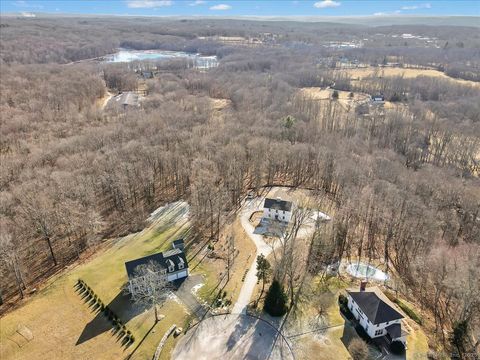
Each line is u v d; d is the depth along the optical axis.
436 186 111.69
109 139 141.62
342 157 125.19
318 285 80.25
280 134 148.12
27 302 76.56
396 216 95.00
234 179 115.69
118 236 99.69
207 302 74.94
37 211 88.56
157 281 74.06
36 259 92.19
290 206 105.19
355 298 71.31
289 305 74.25
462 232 99.25
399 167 124.12
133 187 114.81
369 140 161.62
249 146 129.75
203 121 168.38
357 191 103.69
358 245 96.06
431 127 171.12
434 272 80.25
